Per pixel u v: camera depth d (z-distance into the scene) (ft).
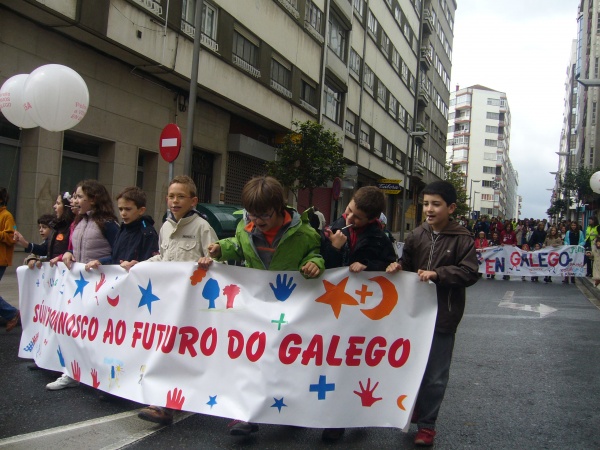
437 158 198.70
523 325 29.19
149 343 14.25
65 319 16.30
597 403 16.47
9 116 26.89
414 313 13.04
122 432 13.01
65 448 11.97
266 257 13.35
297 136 62.49
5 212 23.29
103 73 44.32
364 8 106.52
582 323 30.14
